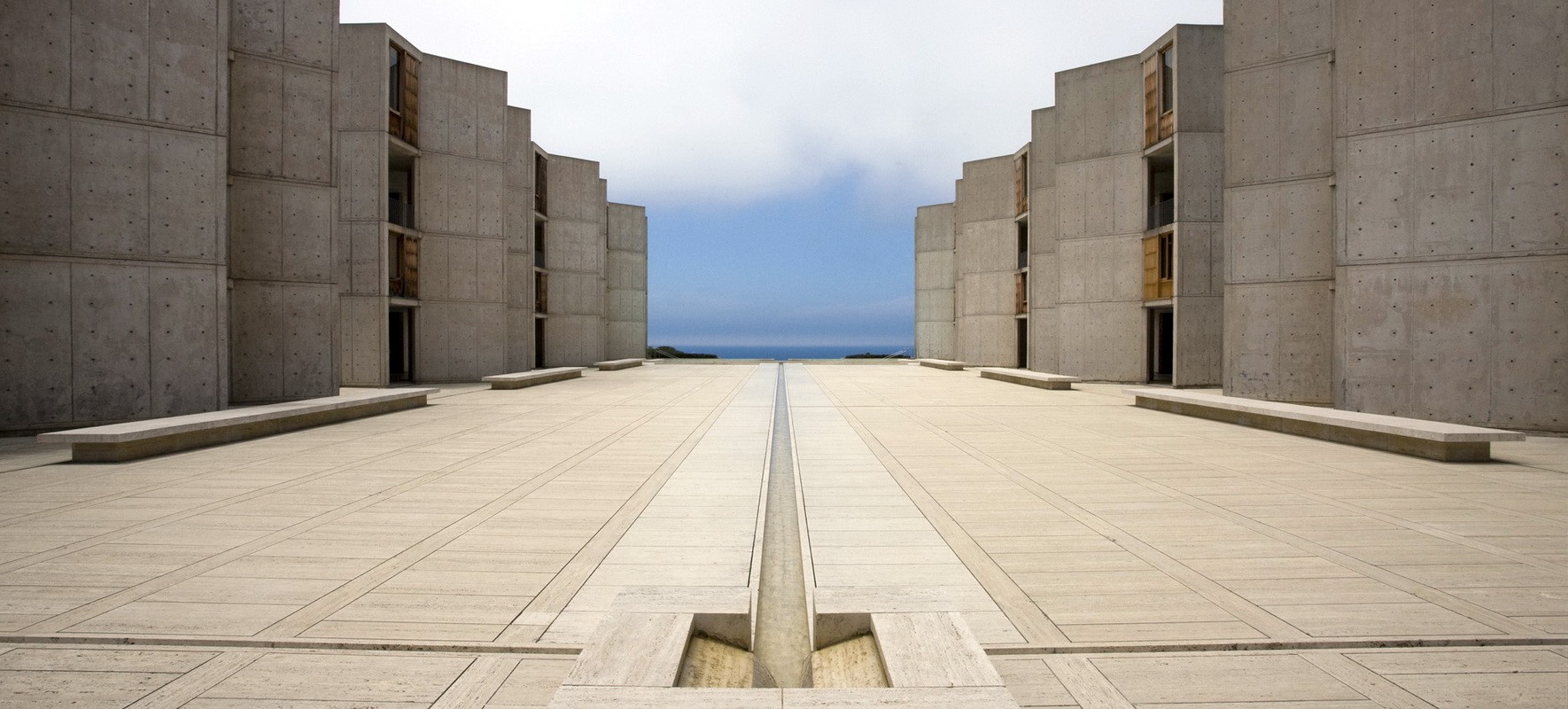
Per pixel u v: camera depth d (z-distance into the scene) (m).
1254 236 16.84
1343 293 13.57
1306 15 16.19
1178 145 22.12
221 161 13.33
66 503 6.81
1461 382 12.38
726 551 5.33
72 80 12.02
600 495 7.20
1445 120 12.56
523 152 30.33
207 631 3.86
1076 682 3.33
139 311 12.52
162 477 8.05
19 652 3.61
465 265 25.59
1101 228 25.45
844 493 7.31
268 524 6.06
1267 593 4.47
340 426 12.49
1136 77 24.78
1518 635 3.83
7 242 11.59
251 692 3.21
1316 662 3.54
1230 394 17.12
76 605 4.22
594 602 4.32
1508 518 6.32
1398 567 4.96
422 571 4.87
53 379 11.89
